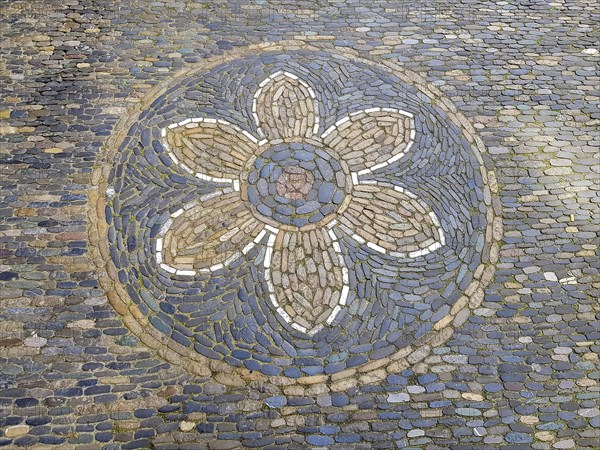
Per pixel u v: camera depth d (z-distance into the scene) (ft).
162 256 22.65
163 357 20.99
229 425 20.03
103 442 19.60
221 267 22.61
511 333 21.77
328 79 26.66
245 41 27.50
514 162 25.09
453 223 23.76
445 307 22.18
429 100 26.37
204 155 24.66
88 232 22.90
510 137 25.62
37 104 25.39
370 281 22.56
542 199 24.35
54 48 26.78
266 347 21.33
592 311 22.22
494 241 23.48
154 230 23.07
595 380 21.03
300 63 27.02
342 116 25.77
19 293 21.65
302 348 21.35
